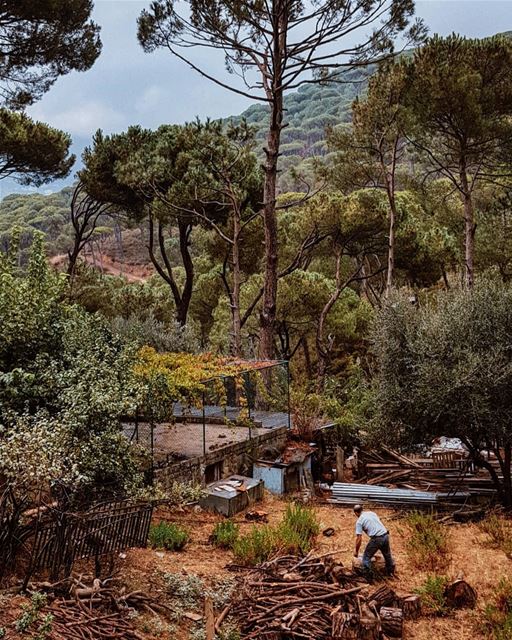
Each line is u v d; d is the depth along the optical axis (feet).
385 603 25.03
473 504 41.75
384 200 77.36
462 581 26.40
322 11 54.80
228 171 66.08
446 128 64.64
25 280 34.12
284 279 79.36
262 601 24.00
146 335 62.64
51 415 27.27
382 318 43.91
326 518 38.99
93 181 72.43
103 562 26.04
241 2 53.11
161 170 66.18
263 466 43.52
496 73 60.54
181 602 23.62
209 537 31.89
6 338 29.81
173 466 35.60
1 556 21.50
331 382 69.00
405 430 41.78
